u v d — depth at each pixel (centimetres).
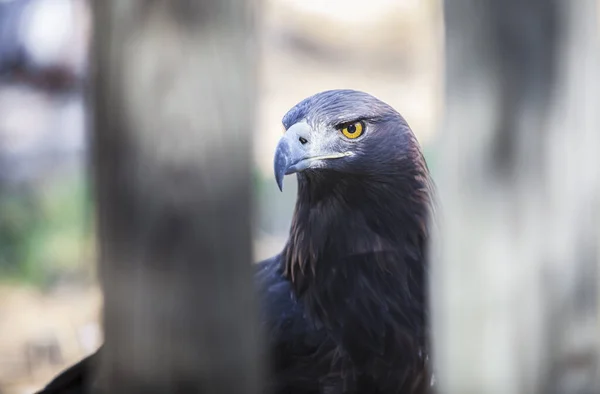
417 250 783
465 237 439
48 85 2967
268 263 845
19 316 1667
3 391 1373
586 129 434
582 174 436
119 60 409
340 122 775
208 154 411
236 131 414
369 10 3609
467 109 431
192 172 411
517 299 438
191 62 405
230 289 423
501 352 442
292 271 798
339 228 780
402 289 777
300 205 802
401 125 789
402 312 775
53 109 2795
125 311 425
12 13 3058
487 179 432
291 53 3484
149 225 415
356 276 775
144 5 404
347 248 779
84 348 1527
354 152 772
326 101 793
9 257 1939
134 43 405
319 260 782
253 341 435
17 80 2998
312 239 786
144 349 426
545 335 443
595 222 442
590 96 433
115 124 414
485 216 434
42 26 3034
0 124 2638
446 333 452
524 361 443
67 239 1986
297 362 777
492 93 427
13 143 2492
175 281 419
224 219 417
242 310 428
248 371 434
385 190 777
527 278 437
